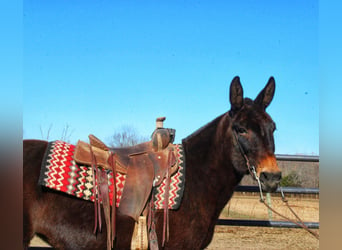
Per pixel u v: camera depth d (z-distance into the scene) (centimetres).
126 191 272
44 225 263
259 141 275
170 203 273
